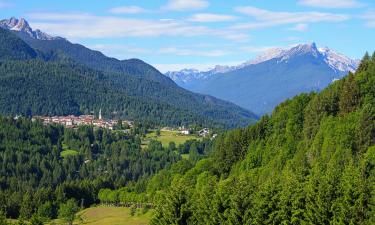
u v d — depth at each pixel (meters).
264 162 161.75
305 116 159.50
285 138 161.62
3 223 96.50
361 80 144.50
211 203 77.62
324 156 124.06
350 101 141.75
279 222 73.69
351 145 122.56
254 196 75.50
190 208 77.69
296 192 74.56
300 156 133.25
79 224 194.00
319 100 155.00
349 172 73.81
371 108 126.56
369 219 66.44
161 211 79.06
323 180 72.38
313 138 143.88
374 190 67.62
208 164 196.62
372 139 121.62
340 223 68.25
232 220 74.81
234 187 78.12
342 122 131.38
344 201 68.94
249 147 179.62
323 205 70.94
